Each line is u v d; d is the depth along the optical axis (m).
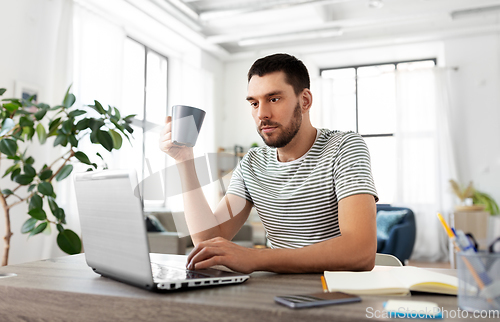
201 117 0.88
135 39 5.45
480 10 4.74
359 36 5.82
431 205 5.58
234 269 0.85
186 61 6.18
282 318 0.56
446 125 5.61
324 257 0.90
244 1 4.93
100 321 0.66
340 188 1.09
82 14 3.97
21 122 2.52
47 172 2.69
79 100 3.87
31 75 3.54
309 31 5.43
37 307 0.72
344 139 1.21
